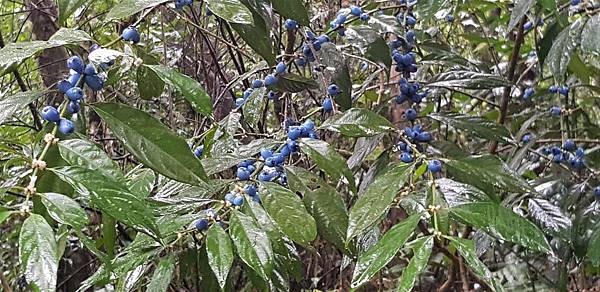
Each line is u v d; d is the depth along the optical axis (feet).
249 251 1.30
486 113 3.58
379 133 1.74
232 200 1.49
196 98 1.38
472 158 1.59
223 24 2.60
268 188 1.46
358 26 2.20
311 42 2.16
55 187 1.28
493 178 1.55
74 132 1.27
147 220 1.12
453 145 2.09
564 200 2.54
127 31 1.42
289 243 1.74
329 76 2.13
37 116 2.57
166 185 1.66
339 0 2.86
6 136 2.84
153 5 1.41
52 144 1.17
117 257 1.51
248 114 1.97
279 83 2.12
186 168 1.28
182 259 1.64
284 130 1.95
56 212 1.04
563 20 2.43
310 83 2.14
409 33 2.28
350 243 1.61
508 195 2.55
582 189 2.54
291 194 1.45
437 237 1.21
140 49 1.54
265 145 1.71
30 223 0.98
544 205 2.25
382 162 2.10
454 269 2.86
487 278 1.12
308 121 1.77
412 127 2.15
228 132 1.82
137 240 1.52
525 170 2.87
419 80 2.52
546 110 3.03
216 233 1.32
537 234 1.27
